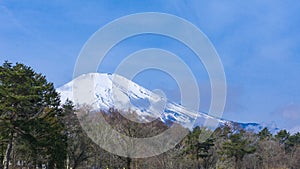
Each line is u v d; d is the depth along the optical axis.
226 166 58.94
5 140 35.50
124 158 48.53
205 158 56.75
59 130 41.19
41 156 43.97
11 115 35.06
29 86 35.81
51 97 40.66
